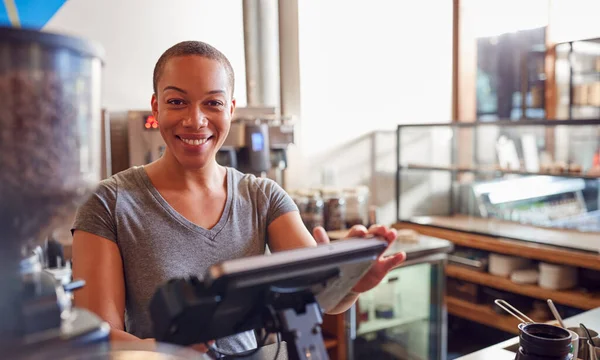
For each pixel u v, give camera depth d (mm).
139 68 3129
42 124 606
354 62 3871
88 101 663
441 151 4273
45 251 2062
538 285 3279
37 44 587
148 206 1303
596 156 3496
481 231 3605
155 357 683
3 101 582
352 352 3041
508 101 4715
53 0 2812
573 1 4223
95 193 1281
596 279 3115
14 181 604
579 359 1382
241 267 707
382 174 4109
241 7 3373
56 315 663
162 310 749
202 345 892
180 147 1261
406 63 4164
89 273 1210
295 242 1379
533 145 3814
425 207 4164
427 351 3225
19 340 606
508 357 1477
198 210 1338
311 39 3654
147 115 2811
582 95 4133
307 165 3729
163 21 3172
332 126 3814
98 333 653
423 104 4297
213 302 728
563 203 3520
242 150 2949
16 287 651
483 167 3824
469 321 3832
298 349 785
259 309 794
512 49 4633
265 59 3350
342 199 3309
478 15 4441
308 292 827
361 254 853
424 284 3209
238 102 3393
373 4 3928
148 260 1266
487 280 3469
